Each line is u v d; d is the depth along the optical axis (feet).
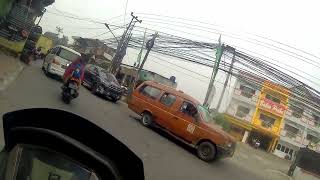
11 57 56.39
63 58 52.34
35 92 33.83
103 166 3.61
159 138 38.55
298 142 118.83
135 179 3.84
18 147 3.79
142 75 111.75
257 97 122.42
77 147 3.59
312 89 54.24
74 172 3.59
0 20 54.29
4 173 3.73
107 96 60.08
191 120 38.63
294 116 119.44
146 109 42.96
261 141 123.24
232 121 122.93
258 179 41.29
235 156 58.75
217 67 63.52
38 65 71.67
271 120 121.90
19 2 61.21
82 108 36.70
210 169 33.60
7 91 28.71
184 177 25.73
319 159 60.18
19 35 57.06
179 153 34.71
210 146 36.55
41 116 3.91
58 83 49.24
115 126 34.63
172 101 41.29
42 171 3.61
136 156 3.83
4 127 4.17
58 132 3.74
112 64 96.94
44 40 97.91
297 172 61.11
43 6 76.23
